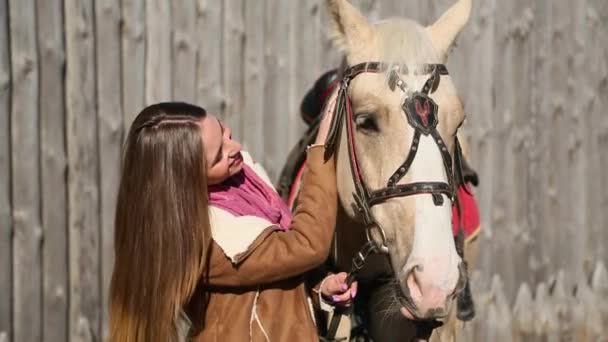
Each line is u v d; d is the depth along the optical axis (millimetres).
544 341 7027
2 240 5484
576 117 7035
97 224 5781
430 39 3244
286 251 3070
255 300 3102
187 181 3002
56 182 5625
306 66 6250
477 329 6785
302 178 3746
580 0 6957
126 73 5801
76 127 5676
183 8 5918
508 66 6762
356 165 3271
